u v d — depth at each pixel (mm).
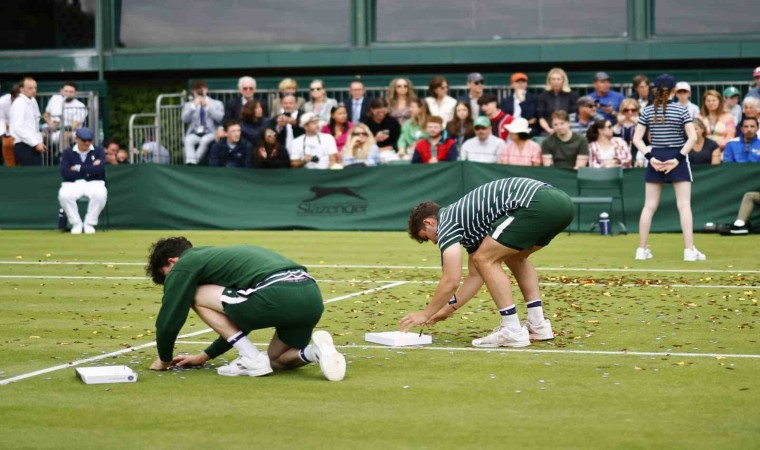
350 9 53750
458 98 45531
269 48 54344
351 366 16047
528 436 11969
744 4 51000
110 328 20000
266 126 44031
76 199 41719
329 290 25062
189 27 55188
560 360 16391
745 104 40000
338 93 53094
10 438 12102
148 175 42844
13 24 56250
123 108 56188
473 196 17359
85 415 13102
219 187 42625
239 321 15109
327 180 42000
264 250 15359
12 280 27344
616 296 23422
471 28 53094
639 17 51469
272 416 12992
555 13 52344
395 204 41438
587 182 39594
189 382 14945
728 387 14336
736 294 23625
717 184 39000
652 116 30562
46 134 49125
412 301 23219
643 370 15539
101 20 55375
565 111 41062
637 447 11492
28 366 16312
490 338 17656
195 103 47344
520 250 17375
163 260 15398
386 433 12172
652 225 39531
